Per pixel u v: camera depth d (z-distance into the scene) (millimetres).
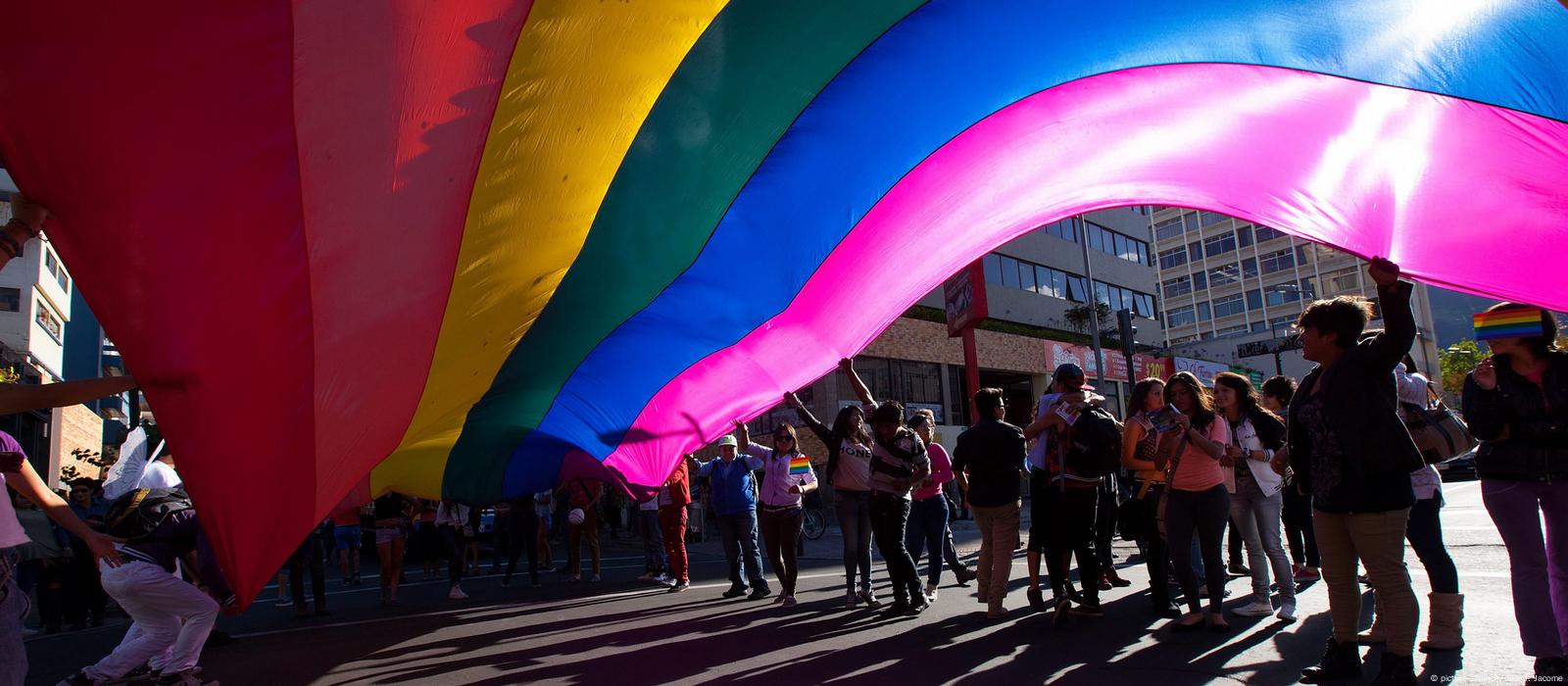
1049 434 6492
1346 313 4133
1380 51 4004
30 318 28781
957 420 32688
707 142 4570
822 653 5770
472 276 4281
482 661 6195
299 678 5863
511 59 3377
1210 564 5688
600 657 6098
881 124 5020
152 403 2848
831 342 7090
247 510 3305
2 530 3100
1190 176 5523
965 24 4449
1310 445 4211
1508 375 3936
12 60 2211
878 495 7164
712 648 6176
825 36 4258
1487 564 7566
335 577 15031
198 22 2361
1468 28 3717
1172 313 97688
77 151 2410
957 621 6668
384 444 4922
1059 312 38719
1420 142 4348
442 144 3463
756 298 6027
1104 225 44219
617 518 24516
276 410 3191
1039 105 5129
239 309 2895
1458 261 4699
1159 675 4641
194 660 5559
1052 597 7688
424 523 14383
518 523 11664
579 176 4266
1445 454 4781
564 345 5758
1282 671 4570
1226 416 6383
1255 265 91625
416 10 2867
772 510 8164
